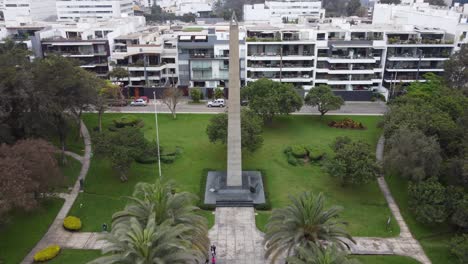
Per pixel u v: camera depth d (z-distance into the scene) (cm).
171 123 8650
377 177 5828
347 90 10362
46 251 4469
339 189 6078
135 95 10531
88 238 4875
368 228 5178
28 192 4422
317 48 10175
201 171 6575
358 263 3173
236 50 4941
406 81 10306
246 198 5669
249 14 15775
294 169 6694
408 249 4797
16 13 14275
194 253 3247
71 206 5519
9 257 4469
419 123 6262
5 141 5766
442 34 10456
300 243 3594
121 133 6091
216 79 10606
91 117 8775
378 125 7400
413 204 5250
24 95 5806
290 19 13738
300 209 3722
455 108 7069
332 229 3622
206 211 5441
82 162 6750
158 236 3025
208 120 8850
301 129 8488
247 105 8919
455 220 4828
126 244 3047
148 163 6775
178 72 10725
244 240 4853
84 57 10675
